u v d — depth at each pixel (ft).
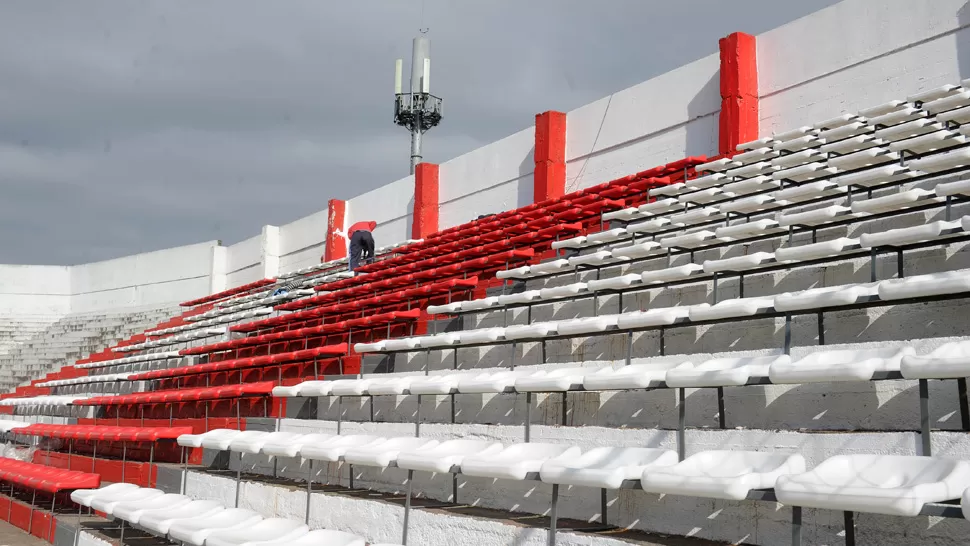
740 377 11.95
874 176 19.44
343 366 28.19
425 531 15.75
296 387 23.07
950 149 21.25
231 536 16.24
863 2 29.04
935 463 8.86
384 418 23.26
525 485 15.74
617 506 13.79
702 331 17.57
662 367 15.12
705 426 14.97
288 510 20.21
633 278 19.89
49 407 50.06
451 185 49.83
